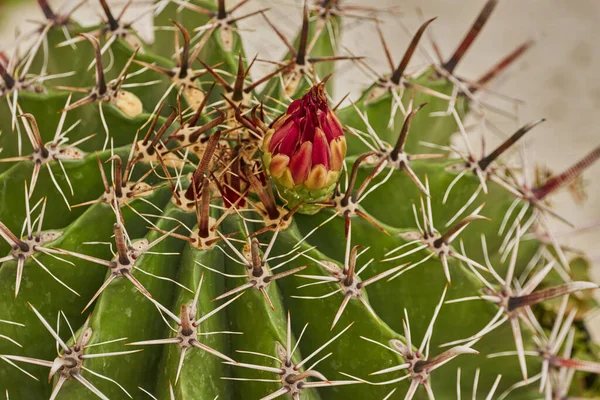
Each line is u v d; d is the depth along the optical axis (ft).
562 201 2.35
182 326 1.25
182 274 1.30
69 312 1.33
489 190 1.46
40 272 1.31
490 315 1.38
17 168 1.35
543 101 2.58
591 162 1.49
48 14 1.52
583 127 2.55
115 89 1.40
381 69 2.49
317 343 1.32
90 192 1.36
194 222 1.32
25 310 1.32
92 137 1.41
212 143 1.22
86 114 1.41
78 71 1.51
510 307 1.39
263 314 1.27
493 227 1.49
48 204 1.37
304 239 1.32
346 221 1.32
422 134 1.53
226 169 1.30
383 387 1.31
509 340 1.42
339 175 1.31
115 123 1.40
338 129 1.30
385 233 1.34
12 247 1.30
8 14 2.41
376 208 1.41
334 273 1.29
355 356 1.31
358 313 1.29
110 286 1.27
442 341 1.40
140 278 1.28
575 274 1.66
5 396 1.36
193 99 1.42
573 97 2.60
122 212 1.32
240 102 1.34
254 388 1.29
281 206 1.35
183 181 1.36
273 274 1.32
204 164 1.24
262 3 2.00
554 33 2.72
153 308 1.30
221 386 1.30
